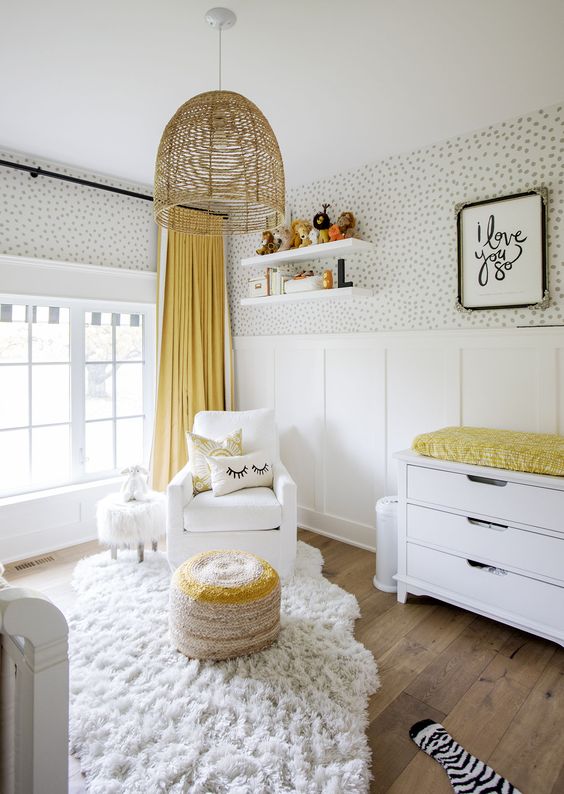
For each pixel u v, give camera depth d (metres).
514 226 2.57
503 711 1.78
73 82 2.19
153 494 3.09
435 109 2.46
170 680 1.89
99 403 3.62
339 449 3.45
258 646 2.04
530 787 1.46
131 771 1.50
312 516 3.67
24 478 3.29
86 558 3.02
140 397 3.86
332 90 2.26
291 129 2.68
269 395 3.90
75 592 2.64
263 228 2.07
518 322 2.60
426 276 2.95
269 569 2.20
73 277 3.31
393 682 1.94
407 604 2.55
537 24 1.79
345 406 3.39
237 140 1.58
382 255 3.15
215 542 2.70
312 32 1.83
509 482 2.16
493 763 1.55
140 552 2.92
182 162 1.59
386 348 3.13
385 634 2.27
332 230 3.16
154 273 3.75
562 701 1.83
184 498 2.78
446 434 2.49
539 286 2.50
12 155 3.02
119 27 1.80
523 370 2.59
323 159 3.11
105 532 2.83
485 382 2.72
